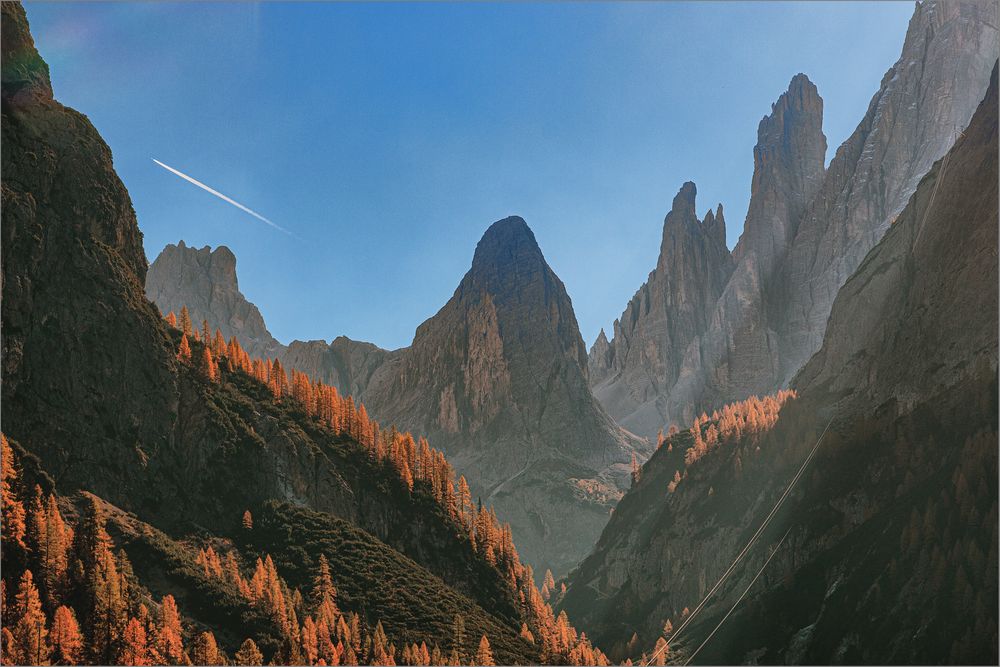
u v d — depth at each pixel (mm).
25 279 175500
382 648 169500
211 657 147500
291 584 186625
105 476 177500
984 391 179750
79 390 180000
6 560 142250
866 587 170250
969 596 147375
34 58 192625
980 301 190875
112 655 138375
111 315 192375
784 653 180750
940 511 165375
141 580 161000
